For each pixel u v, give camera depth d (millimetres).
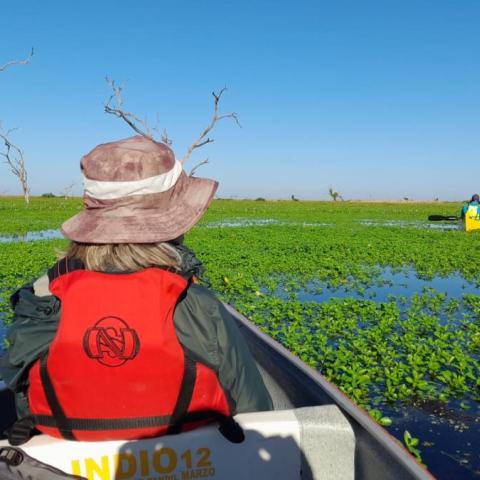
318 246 15984
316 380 2287
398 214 40750
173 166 1618
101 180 1516
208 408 1481
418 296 8914
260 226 25156
